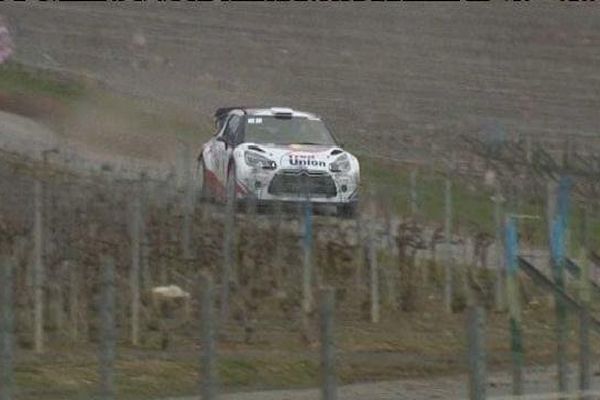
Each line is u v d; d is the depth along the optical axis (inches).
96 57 6496.1
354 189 3085.6
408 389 1910.7
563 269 1836.9
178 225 2393.0
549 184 2153.1
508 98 6328.7
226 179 3201.3
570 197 2391.7
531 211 2674.7
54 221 2199.8
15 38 6673.2
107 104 5177.2
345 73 6653.5
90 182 2778.1
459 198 3260.3
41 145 4315.9
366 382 1957.4
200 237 2374.5
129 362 1907.0
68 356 1929.1
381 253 2501.2
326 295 1424.7
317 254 2385.6
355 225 2605.8
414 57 6983.3
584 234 1911.9
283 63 6747.1
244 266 2314.2
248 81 6363.2
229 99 5935.0
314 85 6397.6
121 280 2148.1
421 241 2506.2
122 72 6254.9
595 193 2522.1
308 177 3053.6
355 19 7578.7
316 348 2073.1
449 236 2453.2
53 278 2071.9
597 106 6264.8
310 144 3218.5
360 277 2394.2
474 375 1460.4
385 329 2239.2
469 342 1466.5
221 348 2031.3
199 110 5472.4
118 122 4894.2
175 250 2365.9
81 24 7121.1
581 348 1685.5
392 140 5054.1
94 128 4751.5
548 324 2341.3
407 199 3122.5
